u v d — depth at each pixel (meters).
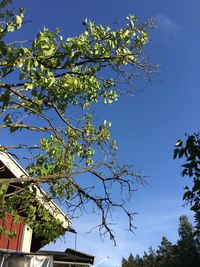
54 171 8.74
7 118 6.81
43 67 6.35
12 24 5.69
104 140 8.49
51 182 8.17
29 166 8.77
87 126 8.62
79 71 7.76
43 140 9.00
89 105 8.64
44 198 8.56
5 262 9.99
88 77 7.89
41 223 9.38
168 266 78.38
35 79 6.33
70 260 14.12
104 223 7.91
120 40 7.32
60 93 7.25
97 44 7.18
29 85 6.34
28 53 5.95
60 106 7.45
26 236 12.20
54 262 13.97
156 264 84.56
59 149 8.98
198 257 74.69
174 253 81.25
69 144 8.59
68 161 8.79
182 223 80.81
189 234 78.62
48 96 7.03
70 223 9.47
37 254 10.35
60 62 6.70
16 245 11.96
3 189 7.74
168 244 87.62
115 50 7.41
